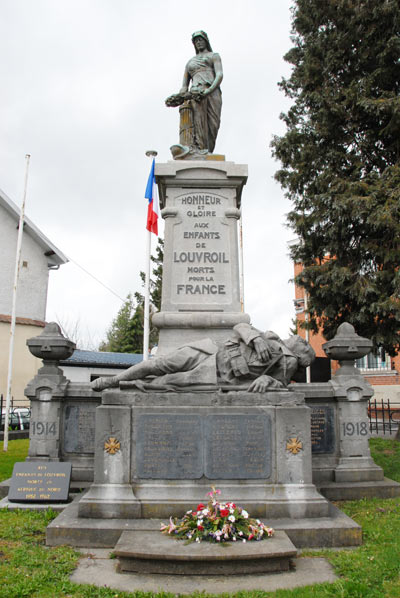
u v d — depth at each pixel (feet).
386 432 50.88
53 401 24.47
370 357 76.79
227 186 25.58
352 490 22.76
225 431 18.61
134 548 14.60
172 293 24.53
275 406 18.86
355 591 12.95
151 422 18.61
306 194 49.47
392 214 41.88
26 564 14.75
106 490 18.01
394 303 39.96
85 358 81.15
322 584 13.50
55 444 24.14
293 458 18.49
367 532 17.76
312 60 48.65
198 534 15.33
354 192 43.88
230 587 13.55
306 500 17.83
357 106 45.55
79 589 13.19
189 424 18.62
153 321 23.89
